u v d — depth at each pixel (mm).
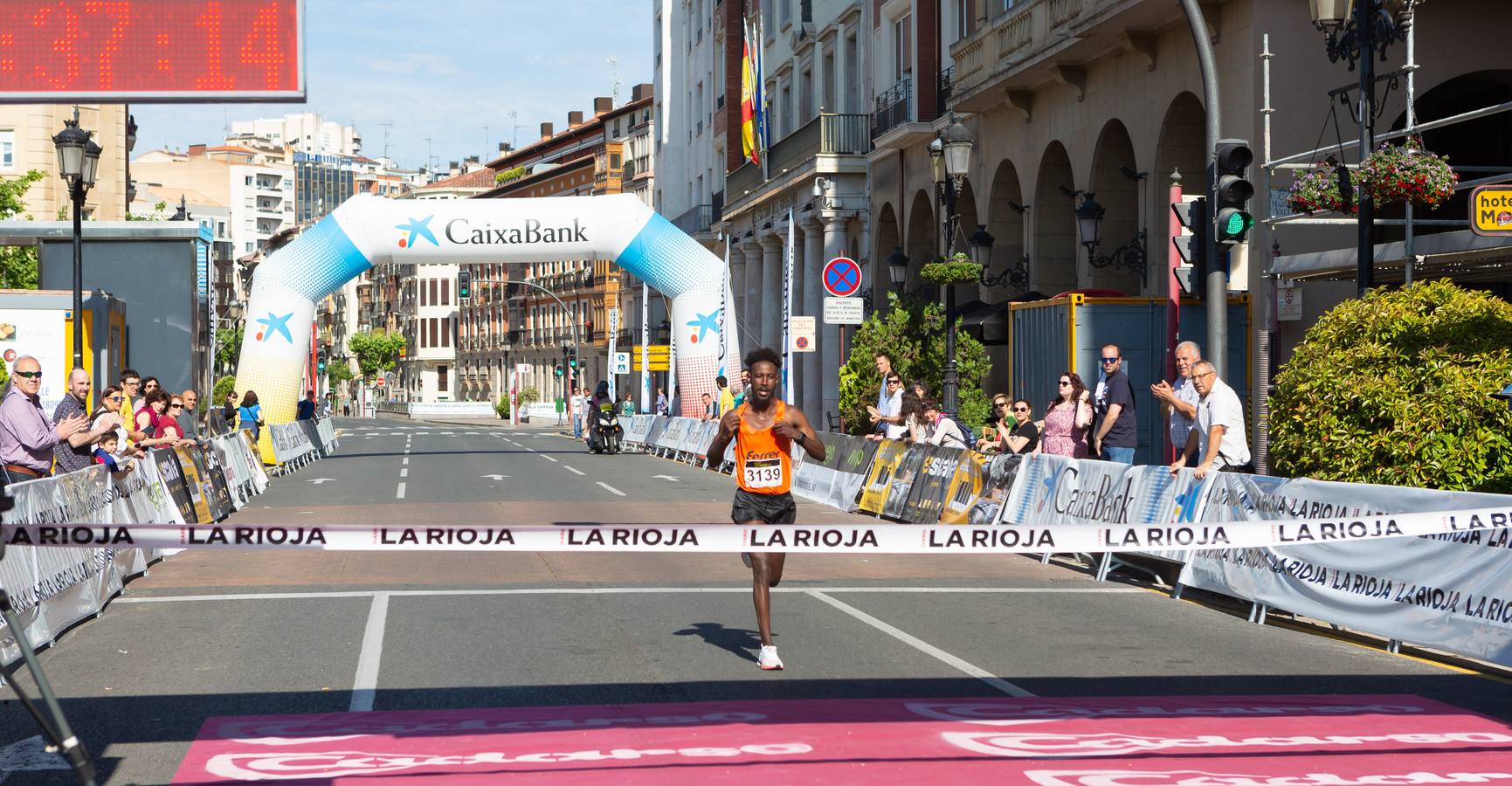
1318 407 11031
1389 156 12773
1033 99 27656
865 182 39000
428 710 7473
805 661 8859
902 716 7344
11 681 5625
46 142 53344
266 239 172750
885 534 7086
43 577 9633
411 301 136125
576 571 13445
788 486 8984
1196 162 22406
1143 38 22359
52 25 9203
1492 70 19406
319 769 6293
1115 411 14547
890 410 20594
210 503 18438
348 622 10391
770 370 8930
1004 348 31516
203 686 8141
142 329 25500
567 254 32281
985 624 10352
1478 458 10281
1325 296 18734
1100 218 23453
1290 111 19234
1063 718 7316
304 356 31172
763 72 48500
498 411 96875
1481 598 8602
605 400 40594
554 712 7430
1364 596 9578
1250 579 10859
